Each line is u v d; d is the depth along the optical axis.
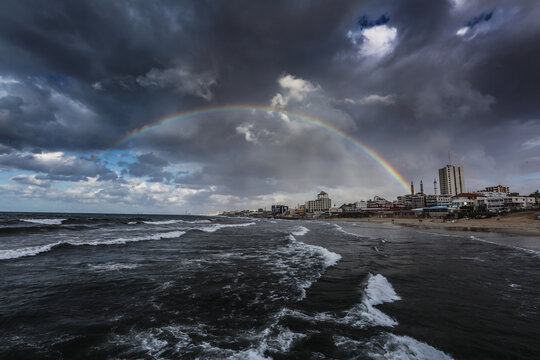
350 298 9.68
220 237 32.34
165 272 13.55
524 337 6.78
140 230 37.97
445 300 9.50
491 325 7.46
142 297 9.81
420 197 145.00
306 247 23.70
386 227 61.38
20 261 15.30
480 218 74.50
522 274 13.52
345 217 162.50
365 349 6.09
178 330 7.16
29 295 9.73
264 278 12.63
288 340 6.52
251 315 8.20
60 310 8.45
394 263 16.36
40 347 6.23
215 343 6.43
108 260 16.20
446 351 6.04
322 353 5.93
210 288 10.98
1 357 5.77
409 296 9.92
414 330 7.09
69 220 55.25
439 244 26.33
